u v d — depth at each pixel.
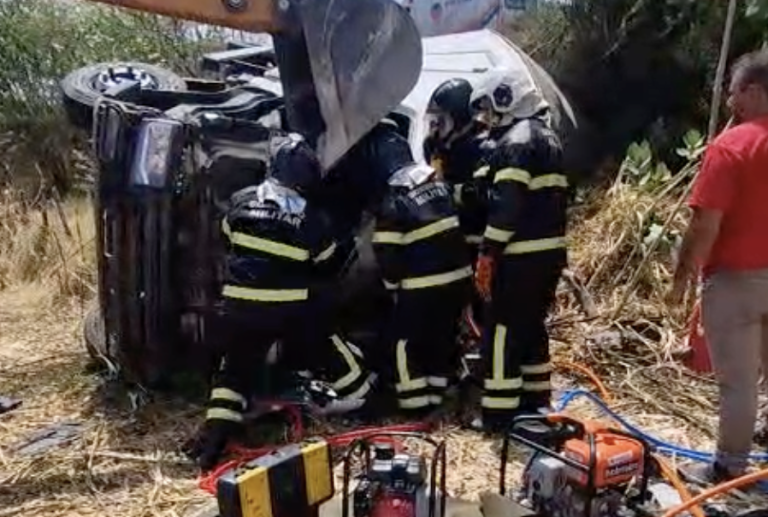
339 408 5.11
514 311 4.87
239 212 4.70
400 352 5.03
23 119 9.20
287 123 5.47
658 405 5.31
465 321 5.44
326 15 5.06
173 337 5.27
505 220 4.73
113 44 9.99
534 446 3.85
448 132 5.20
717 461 4.43
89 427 5.09
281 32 5.14
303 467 3.57
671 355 5.84
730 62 8.73
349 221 5.11
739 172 4.11
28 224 7.98
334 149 4.96
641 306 6.36
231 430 4.74
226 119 5.25
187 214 5.12
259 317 4.67
